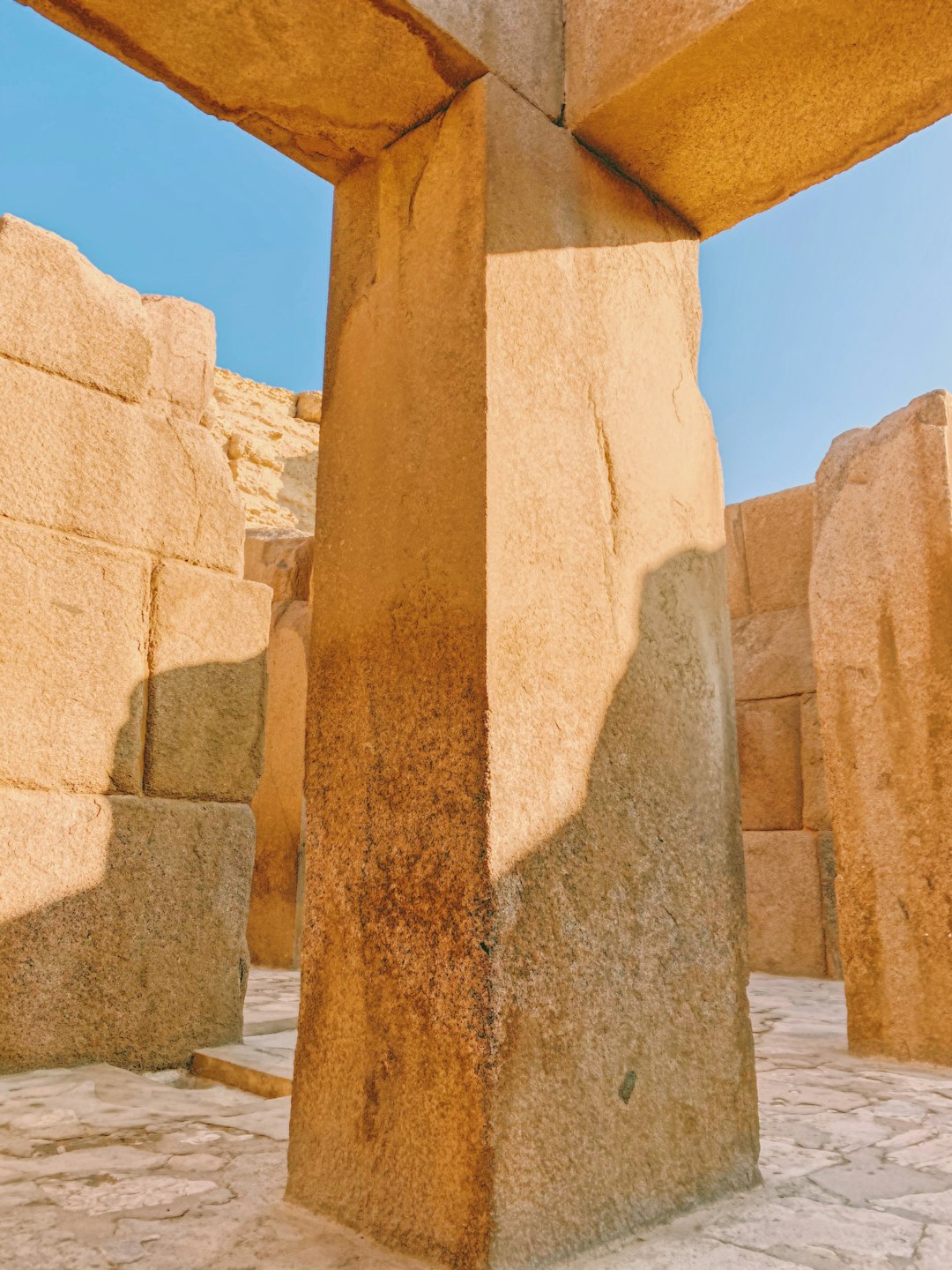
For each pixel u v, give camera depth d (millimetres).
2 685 3250
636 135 2127
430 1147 1621
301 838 6535
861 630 3807
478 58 1921
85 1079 3035
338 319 2188
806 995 5238
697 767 2107
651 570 2104
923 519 3707
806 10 1805
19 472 3400
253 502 16328
